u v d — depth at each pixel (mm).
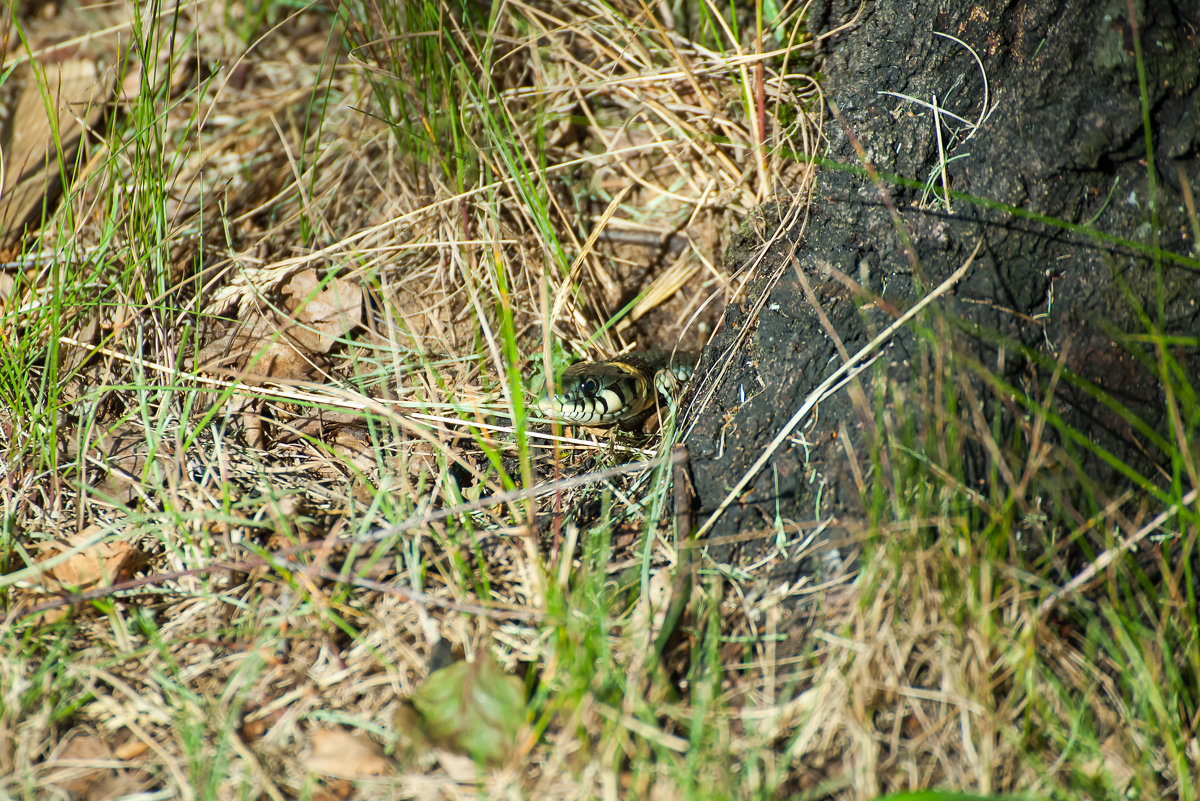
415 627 2645
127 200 3871
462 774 2250
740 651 2564
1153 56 2861
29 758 2305
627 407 3879
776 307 3086
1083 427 2824
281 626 2623
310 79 5277
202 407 3578
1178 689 2416
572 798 2174
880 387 2814
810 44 3770
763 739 2281
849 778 2244
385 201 4609
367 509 3172
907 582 2467
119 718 2422
